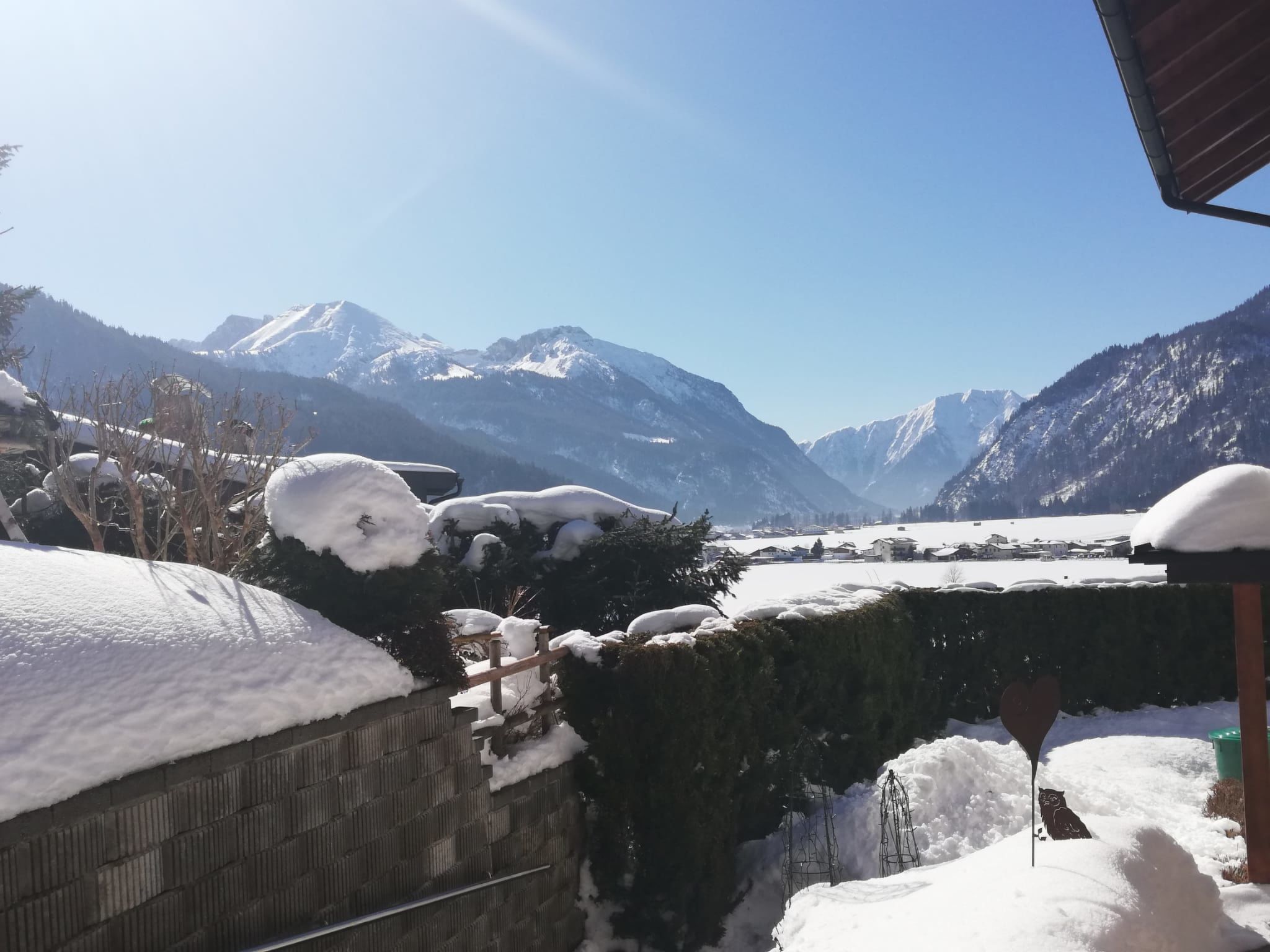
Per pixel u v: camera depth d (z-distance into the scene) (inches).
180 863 160.9
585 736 297.6
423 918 218.5
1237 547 201.9
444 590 236.2
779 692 353.1
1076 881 151.9
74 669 156.9
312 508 221.1
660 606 503.2
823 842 314.3
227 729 170.1
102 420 429.7
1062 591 569.0
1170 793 380.5
